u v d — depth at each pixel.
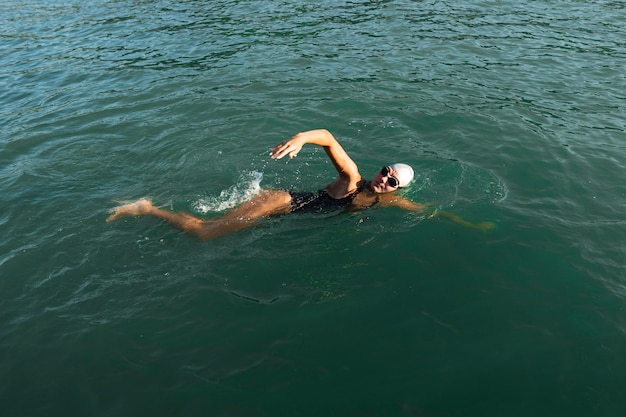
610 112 8.21
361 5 15.48
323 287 4.52
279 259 4.88
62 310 4.32
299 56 11.13
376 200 5.70
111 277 4.68
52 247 5.09
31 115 8.58
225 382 3.62
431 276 4.62
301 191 5.99
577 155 6.81
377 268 4.74
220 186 6.26
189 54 11.55
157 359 3.83
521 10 14.59
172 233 5.25
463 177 6.29
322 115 8.24
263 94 9.15
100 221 5.49
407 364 3.74
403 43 11.87
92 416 3.40
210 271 4.73
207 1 16.62
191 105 8.75
